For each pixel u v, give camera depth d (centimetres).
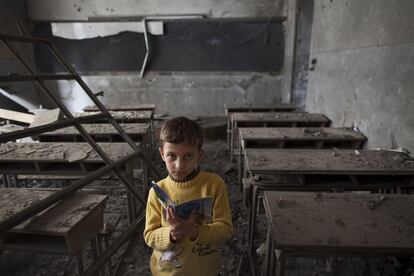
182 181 99
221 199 100
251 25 606
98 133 293
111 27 607
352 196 141
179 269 101
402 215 124
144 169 254
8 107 552
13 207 138
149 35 610
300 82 553
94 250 152
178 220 82
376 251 104
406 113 224
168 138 89
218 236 93
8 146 240
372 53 273
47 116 274
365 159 208
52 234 121
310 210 128
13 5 559
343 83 335
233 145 388
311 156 215
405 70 225
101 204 146
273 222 119
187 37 614
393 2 240
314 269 183
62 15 603
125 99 645
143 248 207
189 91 639
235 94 639
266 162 201
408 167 192
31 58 612
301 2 520
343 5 336
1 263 195
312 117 370
